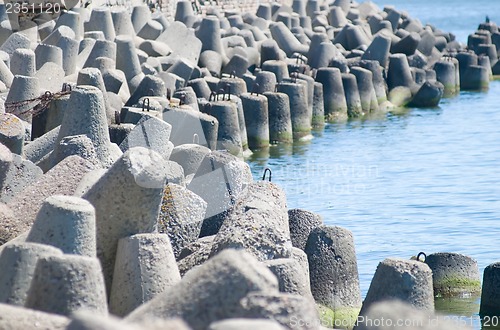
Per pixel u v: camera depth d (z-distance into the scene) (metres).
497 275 15.90
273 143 33.78
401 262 13.27
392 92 44.22
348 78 40.47
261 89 35.75
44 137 17.75
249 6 58.19
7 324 8.92
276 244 12.57
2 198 14.41
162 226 13.42
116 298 11.45
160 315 8.92
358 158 31.56
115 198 11.66
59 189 13.34
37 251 10.57
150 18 40.75
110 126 19.89
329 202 25.08
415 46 49.06
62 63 28.89
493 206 24.72
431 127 38.19
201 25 40.75
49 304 9.79
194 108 26.11
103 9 35.75
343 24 57.31
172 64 35.38
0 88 24.67
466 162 30.95
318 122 37.88
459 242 21.38
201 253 12.69
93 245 11.22
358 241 21.36
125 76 30.58
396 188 26.80
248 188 13.84
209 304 8.84
